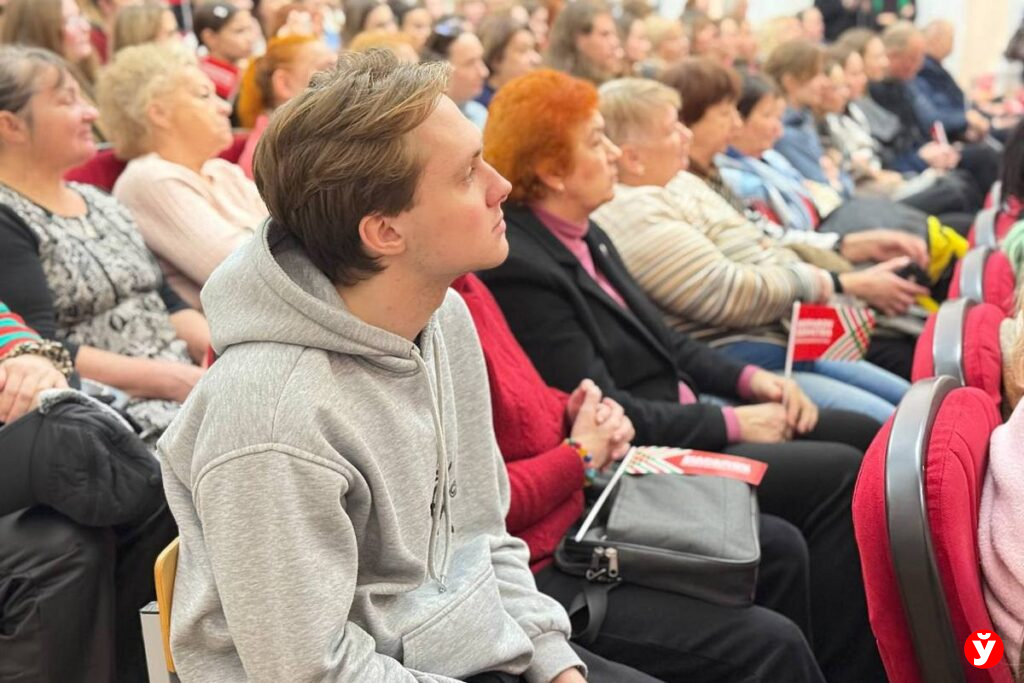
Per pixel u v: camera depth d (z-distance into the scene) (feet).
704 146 9.44
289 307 3.16
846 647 6.19
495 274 6.23
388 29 14.38
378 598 3.46
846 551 6.18
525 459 5.17
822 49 16.03
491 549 4.00
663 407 6.53
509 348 5.37
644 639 4.69
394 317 3.42
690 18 19.45
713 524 4.92
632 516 4.98
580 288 6.54
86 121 6.40
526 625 3.83
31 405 4.88
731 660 4.60
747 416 6.70
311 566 3.07
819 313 7.59
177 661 3.27
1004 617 3.53
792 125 13.93
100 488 4.40
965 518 3.35
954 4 29.30
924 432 3.45
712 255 7.95
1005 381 4.62
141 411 6.15
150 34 11.21
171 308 7.24
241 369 3.11
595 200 6.57
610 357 6.61
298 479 3.05
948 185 13.48
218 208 7.91
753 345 8.18
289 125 3.18
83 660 4.39
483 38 14.17
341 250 3.24
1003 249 6.98
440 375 3.68
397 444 3.37
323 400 3.13
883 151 17.66
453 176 3.23
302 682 3.06
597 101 6.51
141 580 4.90
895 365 9.14
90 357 6.17
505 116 6.44
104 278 6.48
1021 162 8.12
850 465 6.29
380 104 3.11
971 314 5.07
